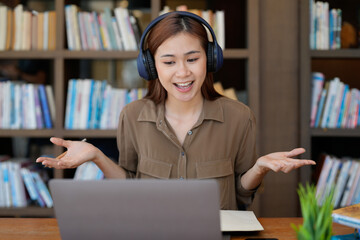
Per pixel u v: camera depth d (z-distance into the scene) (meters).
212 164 1.37
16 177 2.35
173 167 1.37
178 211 0.76
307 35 2.24
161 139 1.39
